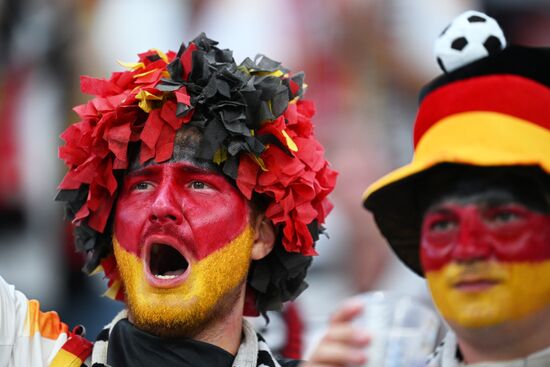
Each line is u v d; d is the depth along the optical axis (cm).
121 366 802
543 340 662
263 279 861
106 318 1407
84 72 1522
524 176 663
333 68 1462
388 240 756
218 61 830
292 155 820
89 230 848
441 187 679
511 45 685
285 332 1025
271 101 819
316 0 1479
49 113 1510
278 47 1485
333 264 1255
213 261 804
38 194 1478
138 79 820
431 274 682
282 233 850
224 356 811
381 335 837
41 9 1533
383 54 1473
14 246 1455
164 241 795
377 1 1477
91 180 823
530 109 666
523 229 661
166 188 798
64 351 827
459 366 698
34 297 1429
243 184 810
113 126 806
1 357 811
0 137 1488
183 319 792
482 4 1552
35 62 1523
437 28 1494
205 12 1522
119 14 1535
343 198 1309
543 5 1571
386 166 1392
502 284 659
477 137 663
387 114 1440
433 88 699
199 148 802
